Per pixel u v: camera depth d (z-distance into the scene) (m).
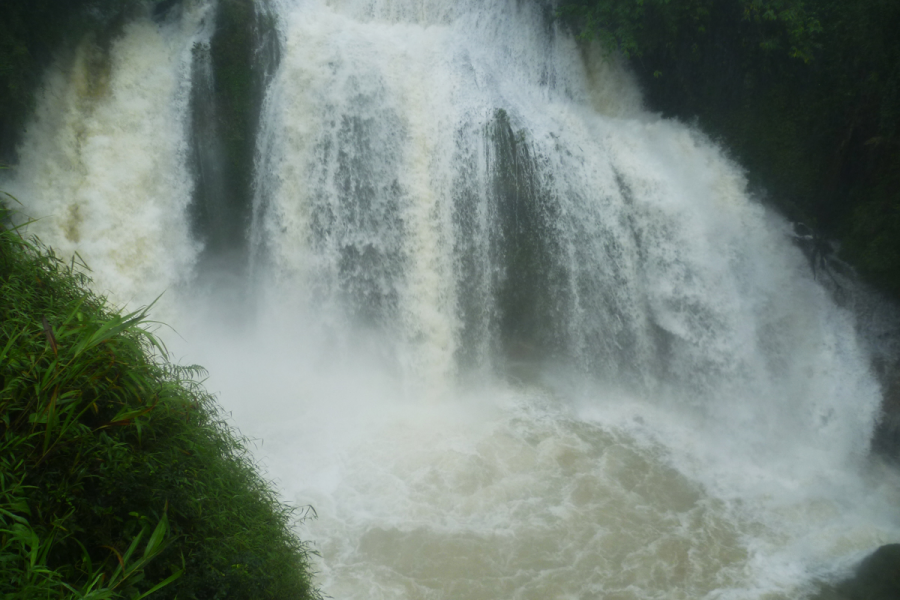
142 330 6.88
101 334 5.91
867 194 20.17
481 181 20.06
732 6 21.48
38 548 4.75
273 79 20.05
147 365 7.15
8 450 5.39
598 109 23.52
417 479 16.17
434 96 20.48
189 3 20.25
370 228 19.94
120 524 5.91
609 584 13.63
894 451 18.11
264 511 8.41
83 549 5.12
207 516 6.86
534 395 20.25
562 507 15.67
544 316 20.86
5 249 7.12
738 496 16.58
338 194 19.83
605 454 17.75
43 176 17.61
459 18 22.89
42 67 18.00
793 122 21.20
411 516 15.09
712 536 15.16
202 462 7.23
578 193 20.70
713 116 22.56
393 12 22.70
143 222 18.70
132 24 19.83
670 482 16.92
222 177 19.86
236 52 19.72
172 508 6.43
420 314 19.94
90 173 18.19
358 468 16.55
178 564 6.27
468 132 20.16
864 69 19.88
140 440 6.17
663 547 14.68
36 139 17.61
